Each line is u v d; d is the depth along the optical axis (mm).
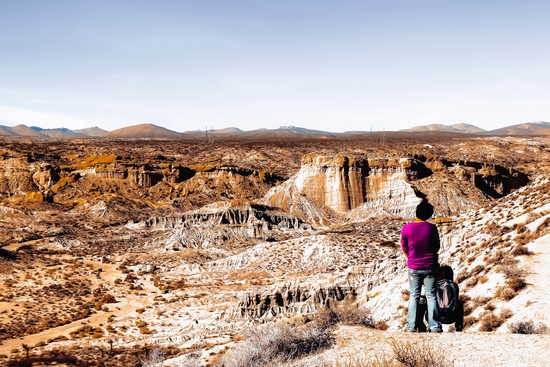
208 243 115438
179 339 51812
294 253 88562
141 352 51031
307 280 51875
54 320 69062
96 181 181000
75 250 115625
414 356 9414
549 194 30672
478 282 23859
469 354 9672
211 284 81562
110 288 84875
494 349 9773
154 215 153625
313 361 10859
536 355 9305
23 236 125875
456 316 11078
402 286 29203
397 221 118000
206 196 175750
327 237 90438
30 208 155125
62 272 94375
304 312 48219
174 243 113938
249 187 186750
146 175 183375
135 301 76688
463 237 34812
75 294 81562
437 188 132125
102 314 70812
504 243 26094
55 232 130250
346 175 132500
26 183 178500
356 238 91750
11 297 79500
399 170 133250
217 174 190500
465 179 140000
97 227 140250
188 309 68688
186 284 84125
